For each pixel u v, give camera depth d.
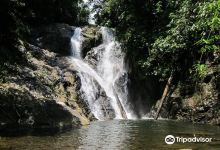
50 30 25.55
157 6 21.53
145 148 8.55
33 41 24.36
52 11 28.42
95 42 26.84
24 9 24.84
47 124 12.81
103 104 20.66
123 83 23.70
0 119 11.45
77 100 18.56
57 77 18.56
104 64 25.30
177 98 19.20
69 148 8.44
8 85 13.19
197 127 14.22
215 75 17.33
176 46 18.08
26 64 16.94
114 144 9.19
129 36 22.64
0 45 13.92
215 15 6.27
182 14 18.17
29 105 12.74
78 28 27.02
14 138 9.73
